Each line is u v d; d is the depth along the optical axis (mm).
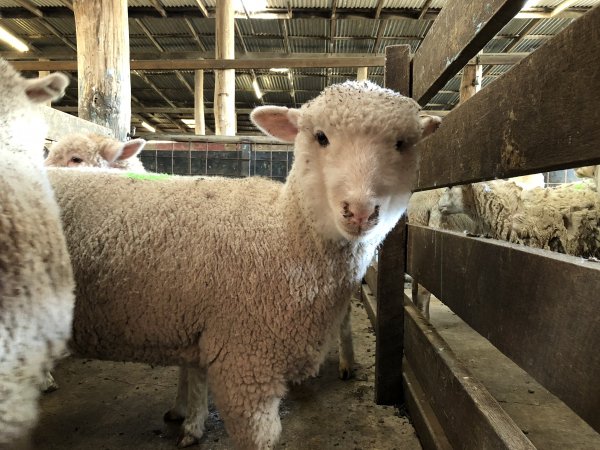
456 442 609
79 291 618
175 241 615
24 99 523
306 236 610
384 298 930
